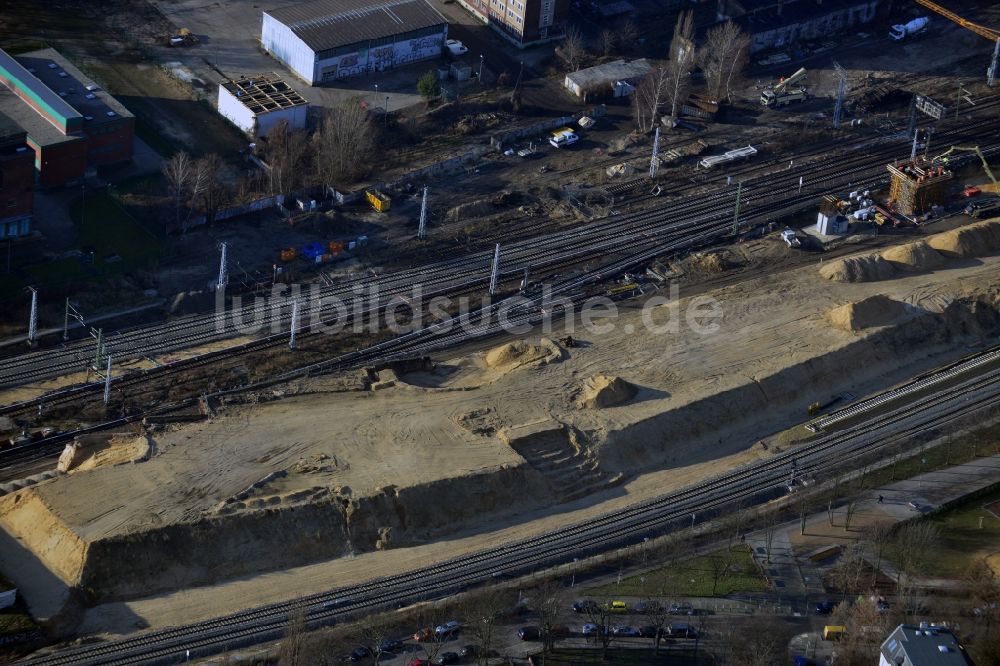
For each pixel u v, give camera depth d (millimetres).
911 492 183750
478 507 177125
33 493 169625
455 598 163875
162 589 162875
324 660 153500
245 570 166375
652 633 160500
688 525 178375
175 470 175375
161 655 154875
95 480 172125
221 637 157625
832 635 160500
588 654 158125
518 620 162250
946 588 168625
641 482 185625
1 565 162000
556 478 183125
